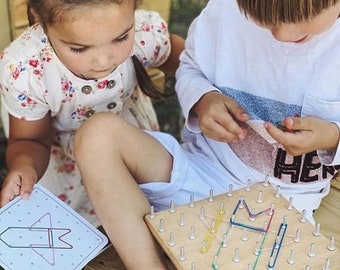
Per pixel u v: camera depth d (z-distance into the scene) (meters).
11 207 1.18
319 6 0.98
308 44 1.19
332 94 1.22
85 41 1.12
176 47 1.49
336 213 1.33
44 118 1.38
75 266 1.11
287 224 1.11
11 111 1.35
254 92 1.29
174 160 1.24
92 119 1.18
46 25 1.17
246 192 1.18
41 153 1.38
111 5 1.10
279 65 1.23
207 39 1.33
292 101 1.25
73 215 1.19
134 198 1.15
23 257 1.11
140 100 1.51
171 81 1.68
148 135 1.23
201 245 1.07
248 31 1.25
